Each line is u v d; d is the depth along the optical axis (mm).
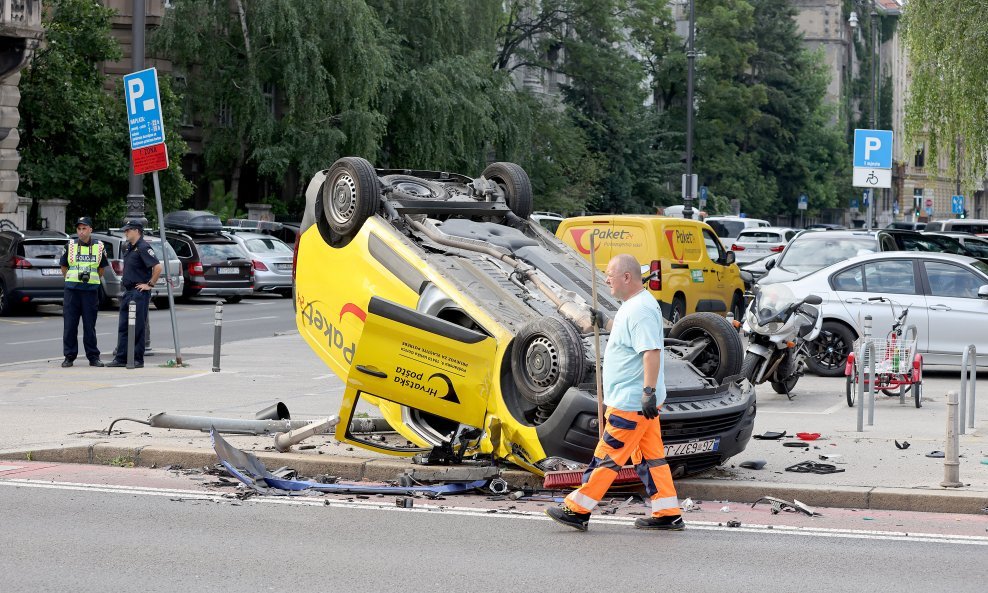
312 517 10719
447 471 11867
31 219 49500
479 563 9219
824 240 28875
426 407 12078
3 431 14422
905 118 35844
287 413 14188
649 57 95250
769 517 11133
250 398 18141
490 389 11867
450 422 13289
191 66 53969
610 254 27438
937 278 22141
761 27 108688
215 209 55656
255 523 10430
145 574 8734
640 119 85000
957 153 35344
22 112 48750
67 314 22656
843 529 10633
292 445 13086
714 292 29000
